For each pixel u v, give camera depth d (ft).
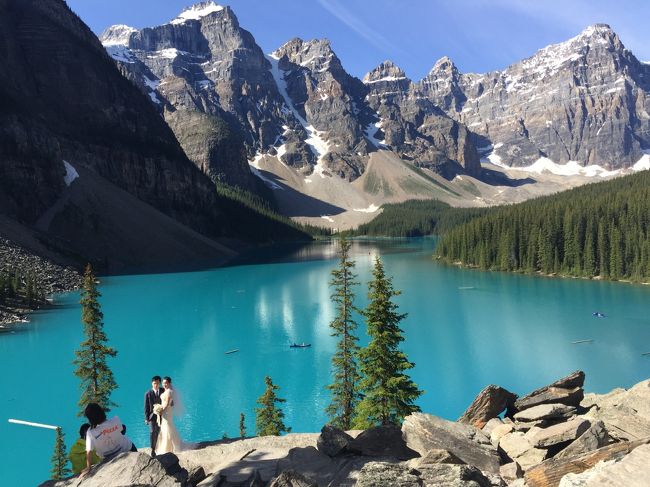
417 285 428.97
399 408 109.81
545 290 394.11
